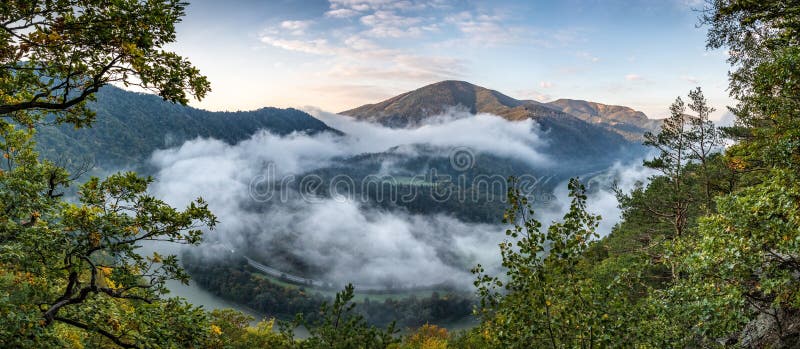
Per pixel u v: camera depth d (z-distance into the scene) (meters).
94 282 8.75
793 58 10.37
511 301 7.68
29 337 6.88
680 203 24.42
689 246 10.11
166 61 6.74
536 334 7.62
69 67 6.37
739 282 8.34
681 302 9.11
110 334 8.59
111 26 6.09
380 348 7.42
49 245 8.30
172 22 6.39
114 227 8.80
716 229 8.51
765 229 7.63
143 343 8.35
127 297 8.96
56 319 8.38
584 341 7.33
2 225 7.93
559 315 7.59
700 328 8.81
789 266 7.95
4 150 9.58
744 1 11.41
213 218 9.60
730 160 16.77
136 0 6.12
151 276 9.32
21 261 8.15
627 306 7.89
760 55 15.80
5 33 6.15
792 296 7.86
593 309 7.38
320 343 7.42
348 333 7.49
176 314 8.70
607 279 23.22
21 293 8.55
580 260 7.48
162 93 6.84
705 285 8.45
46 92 6.60
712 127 23.09
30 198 8.81
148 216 9.20
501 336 7.46
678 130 23.92
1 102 7.04
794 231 6.96
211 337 8.90
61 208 9.23
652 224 28.77
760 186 8.34
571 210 7.47
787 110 11.48
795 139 9.59
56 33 5.92
